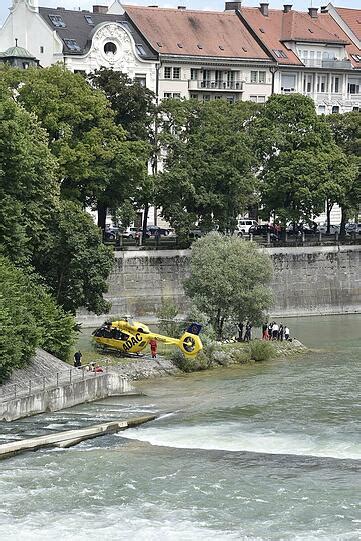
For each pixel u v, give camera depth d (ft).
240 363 397.80
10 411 293.64
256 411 312.91
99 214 516.73
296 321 533.96
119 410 311.06
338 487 240.94
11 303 317.42
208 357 387.55
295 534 214.07
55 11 648.79
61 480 244.83
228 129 524.52
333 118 593.83
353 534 214.07
